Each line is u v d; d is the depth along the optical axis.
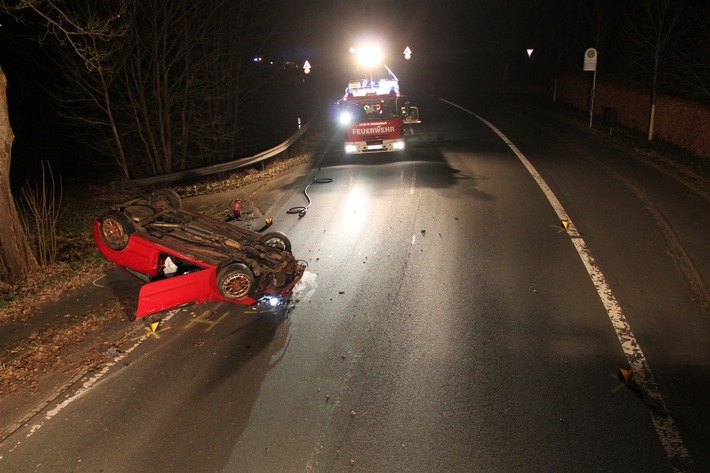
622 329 7.54
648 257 9.77
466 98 37.25
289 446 5.51
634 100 21.97
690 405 5.99
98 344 7.56
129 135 24.62
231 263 7.69
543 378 6.51
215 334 7.73
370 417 5.91
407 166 17.66
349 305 8.43
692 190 13.41
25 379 6.80
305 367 6.86
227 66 24.53
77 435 5.77
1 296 9.11
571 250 10.19
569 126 23.91
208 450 5.48
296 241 11.22
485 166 17.02
